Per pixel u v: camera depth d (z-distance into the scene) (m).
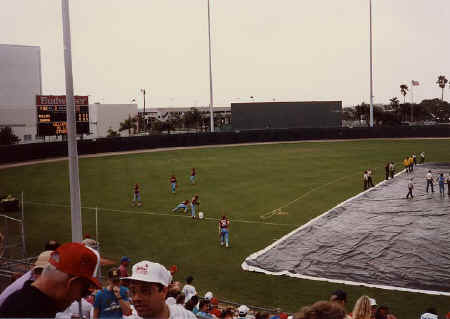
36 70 83.88
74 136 13.39
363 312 5.27
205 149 70.81
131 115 133.75
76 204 13.49
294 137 82.38
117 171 50.16
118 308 6.49
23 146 58.19
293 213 31.19
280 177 45.03
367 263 21.16
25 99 83.31
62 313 5.92
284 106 90.62
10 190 40.44
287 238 25.39
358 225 27.42
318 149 67.50
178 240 25.83
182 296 9.30
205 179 44.62
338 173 46.69
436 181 41.19
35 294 2.51
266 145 75.69
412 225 26.97
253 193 37.88
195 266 21.69
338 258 21.98
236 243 25.05
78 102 59.81
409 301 17.02
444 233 25.06
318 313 2.51
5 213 32.38
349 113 163.12
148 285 3.27
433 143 71.38
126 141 69.75
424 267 20.30
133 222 29.80
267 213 31.34
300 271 20.58
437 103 177.00
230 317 10.62
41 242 25.12
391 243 23.75
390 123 129.38
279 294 18.17
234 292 18.47
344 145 72.12
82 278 2.62
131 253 23.72
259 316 11.48
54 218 30.91
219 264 21.86
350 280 19.30
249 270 20.94
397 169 48.62
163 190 39.78
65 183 43.31
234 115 90.75
